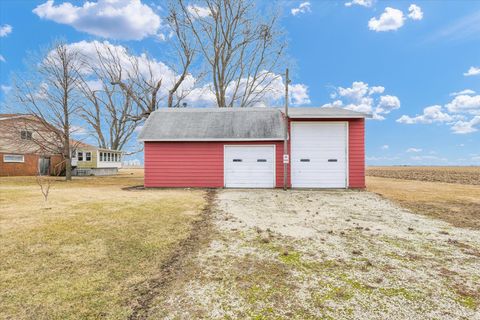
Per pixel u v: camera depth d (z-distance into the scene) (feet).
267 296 9.62
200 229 18.13
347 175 43.11
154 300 9.32
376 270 11.82
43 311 8.57
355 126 43.39
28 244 14.57
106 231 17.19
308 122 43.91
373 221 20.70
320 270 11.80
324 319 8.29
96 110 101.19
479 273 11.57
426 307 8.93
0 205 26.17
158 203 27.81
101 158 103.91
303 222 20.30
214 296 9.61
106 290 9.94
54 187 46.29
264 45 96.58
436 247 14.82
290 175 43.91
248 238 16.25
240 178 44.96
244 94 98.53
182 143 45.24
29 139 71.61
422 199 31.17
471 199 30.99
